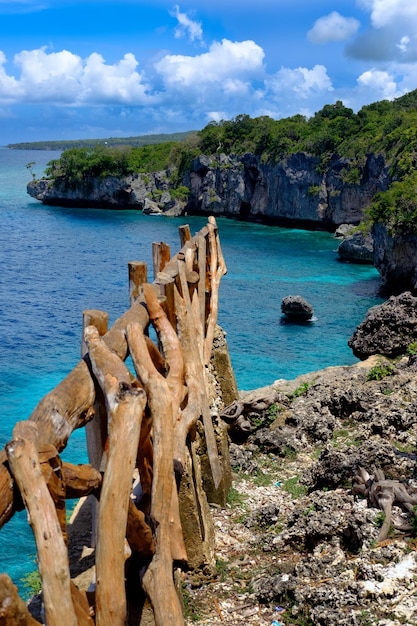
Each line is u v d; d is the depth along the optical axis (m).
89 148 140.12
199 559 9.91
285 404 15.98
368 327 21.00
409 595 7.94
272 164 108.25
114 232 99.00
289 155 105.31
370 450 11.96
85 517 10.09
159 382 6.79
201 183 121.75
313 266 74.00
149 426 6.87
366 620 7.68
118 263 74.62
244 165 114.56
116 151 134.25
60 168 139.88
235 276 67.88
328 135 103.00
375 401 15.64
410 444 13.27
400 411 14.16
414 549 8.79
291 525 11.05
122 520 5.16
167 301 9.56
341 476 11.70
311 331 47.47
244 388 35.31
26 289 61.59
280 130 111.38
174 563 9.77
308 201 103.31
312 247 86.31
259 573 9.87
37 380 36.12
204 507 10.72
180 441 8.13
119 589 4.95
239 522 11.80
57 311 53.62
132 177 131.62
